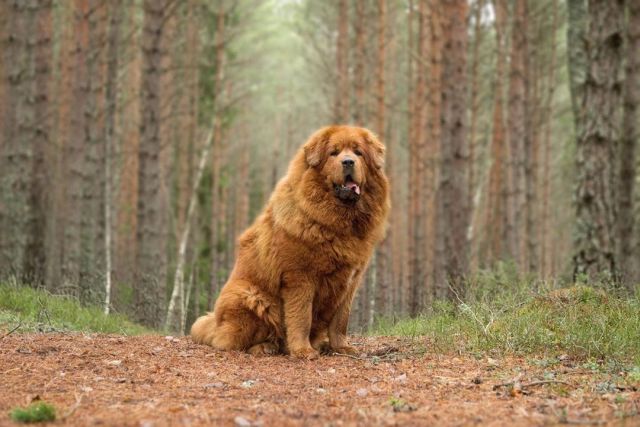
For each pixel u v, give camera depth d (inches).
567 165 1227.2
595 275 377.1
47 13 535.2
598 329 258.2
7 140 512.4
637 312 282.0
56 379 208.8
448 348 270.5
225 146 1288.1
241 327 272.8
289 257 259.9
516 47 772.0
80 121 647.8
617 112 408.2
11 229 498.3
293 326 262.8
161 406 175.5
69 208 644.7
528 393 190.9
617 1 405.7
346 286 269.1
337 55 902.4
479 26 898.1
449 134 542.9
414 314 511.2
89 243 644.1
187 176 1136.8
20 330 319.6
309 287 262.8
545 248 1148.5
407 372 228.7
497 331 278.2
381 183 271.3
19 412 158.9
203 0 1004.6
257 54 1236.5
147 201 596.1
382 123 781.9
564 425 152.6
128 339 301.1
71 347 265.9
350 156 249.3
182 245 971.3
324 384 208.5
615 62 407.2
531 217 911.7
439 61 793.6
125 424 154.1
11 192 501.0
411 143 917.2
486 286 394.3
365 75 912.3
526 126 904.9
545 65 1068.5
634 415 159.2
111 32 761.0
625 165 485.4
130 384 205.8
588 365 226.7
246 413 167.8
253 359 255.9
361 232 263.9
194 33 1029.2
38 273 498.9
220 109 1089.4
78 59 658.8
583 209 405.4
